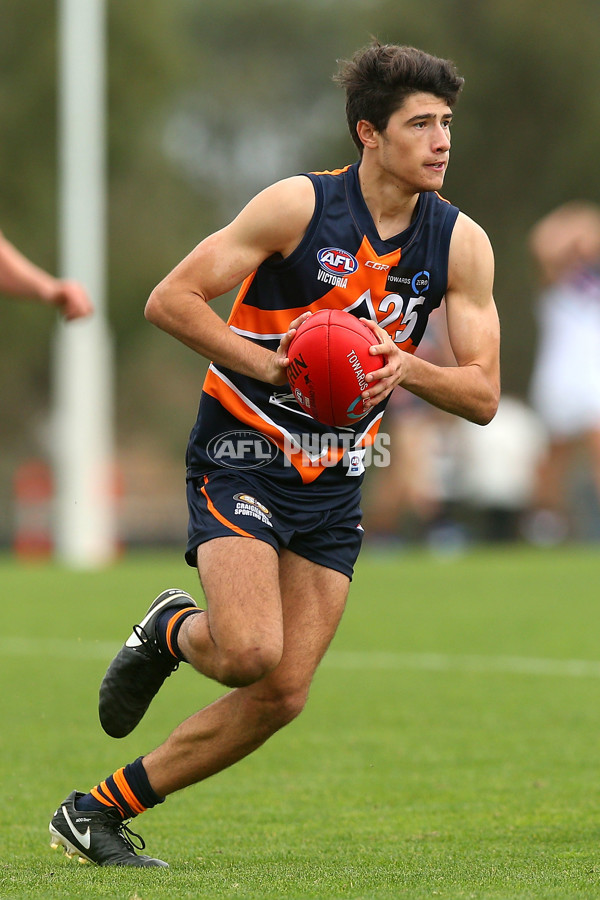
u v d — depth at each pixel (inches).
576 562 1946.4
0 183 4832.7
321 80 6820.9
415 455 2716.5
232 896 526.9
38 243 4822.8
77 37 2662.4
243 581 605.0
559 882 553.6
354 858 631.8
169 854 653.9
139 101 5054.1
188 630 623.2
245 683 599.2
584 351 2363.4
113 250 5108.3
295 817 741.9
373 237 634.8
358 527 664.4
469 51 5142.7
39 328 4894.2
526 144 5147.6
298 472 641.0
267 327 646.5
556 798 771.4
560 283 2390.5
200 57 6589.6
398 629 1437.0
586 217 2380.7
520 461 2699.3
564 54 5054.1
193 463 657.0
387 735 971.3
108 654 1299.2
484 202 5206.7
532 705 1068.5
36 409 5428.2
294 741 956.0
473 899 514.3
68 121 2657.5
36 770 864.3
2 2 4867.1
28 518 3383.4
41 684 1160.8
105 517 2628.0
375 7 5423.2
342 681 1178.0
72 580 1806.1
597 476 2394.2
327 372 606.9
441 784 821.2
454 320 655.1
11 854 653.3
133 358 5674.2
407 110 617.9
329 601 644.7
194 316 629.0
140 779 637.3
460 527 2691.9
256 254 631.8
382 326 645.3
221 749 632.4
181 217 5693.9
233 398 646.5
